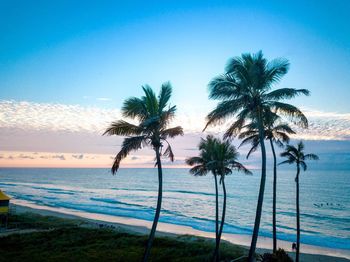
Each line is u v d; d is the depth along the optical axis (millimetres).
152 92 21094
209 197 139125
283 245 56438
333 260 45656
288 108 18906
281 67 19266
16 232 46406
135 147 20359
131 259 30938
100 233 43625
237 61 19531
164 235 60125
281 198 133250
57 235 41750
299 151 32219
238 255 36375
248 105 19328
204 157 32281
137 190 176625
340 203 118188
